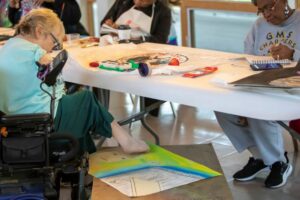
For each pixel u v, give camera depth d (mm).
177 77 2371
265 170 3135
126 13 3936
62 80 2535
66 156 1958
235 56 2812
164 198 1877
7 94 2320
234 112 2090
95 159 2229
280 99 1978
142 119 3330
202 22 5293
